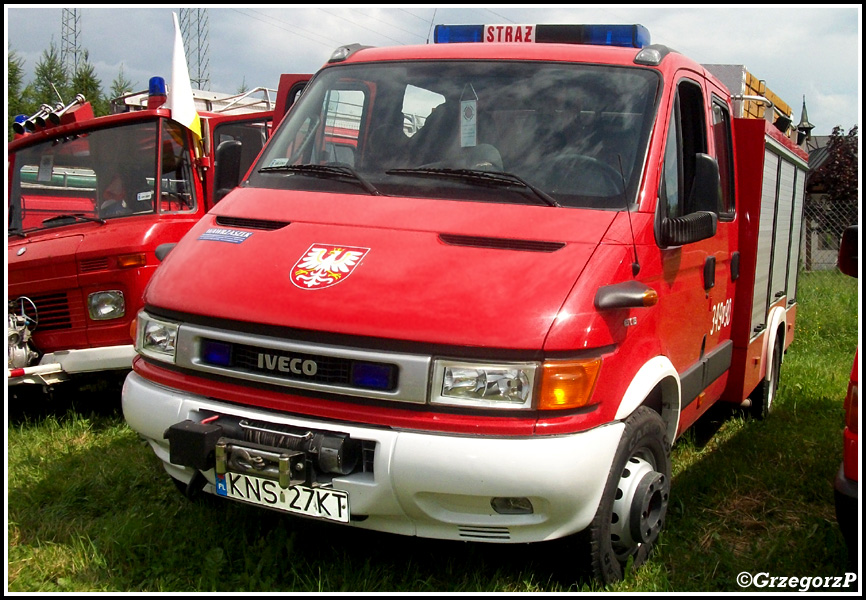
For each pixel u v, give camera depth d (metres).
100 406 6.95
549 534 3.38
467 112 4.31
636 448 3.76
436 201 3.90
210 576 3.74
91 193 6.92
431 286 3.42
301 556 3.92
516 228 3.66
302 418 3.44
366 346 3.34
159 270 4.04
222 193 4.82
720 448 5.90
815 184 19.09
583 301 3.38
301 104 4.82
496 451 3.19
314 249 3.72
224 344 3.60
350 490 3.33
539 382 3.25
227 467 3.51
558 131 4.13
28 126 7.16
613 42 4.92
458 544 4.10
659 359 3.99
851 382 3.56
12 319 6.33
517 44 4.71
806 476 5.30
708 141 4.85
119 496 4.72
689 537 4.36
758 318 6.18
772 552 4.14
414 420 3.28
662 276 4.03
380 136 4.40
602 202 3.85
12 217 6.97
